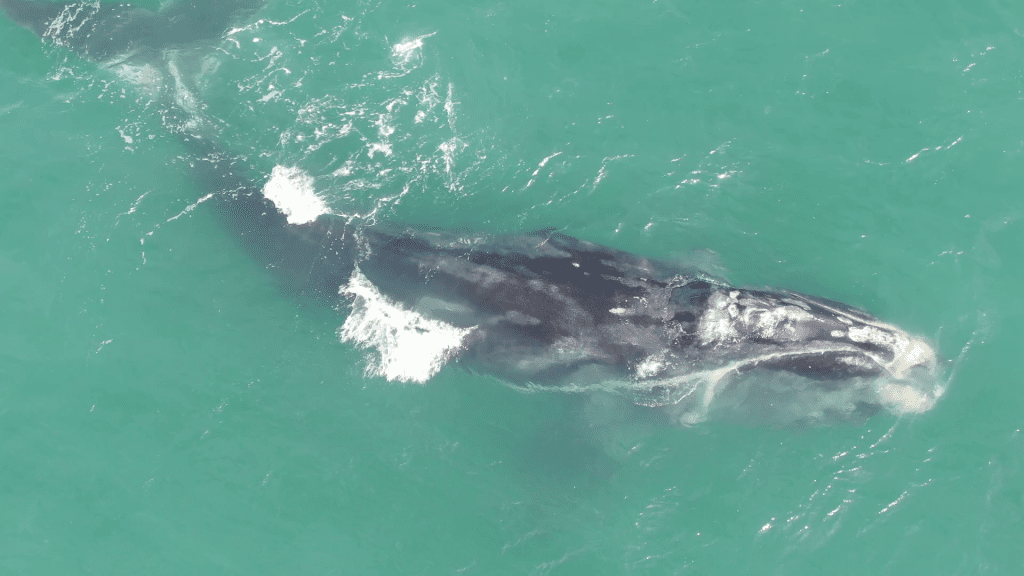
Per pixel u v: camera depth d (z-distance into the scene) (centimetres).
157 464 2936
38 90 3662
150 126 3606
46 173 3466
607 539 2855
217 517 2853
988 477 2869
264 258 3328
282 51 3769
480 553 2834
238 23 3828
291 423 3031
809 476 2922
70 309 3203
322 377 3122
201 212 3422
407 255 3247
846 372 2969
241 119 3625
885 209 3403
